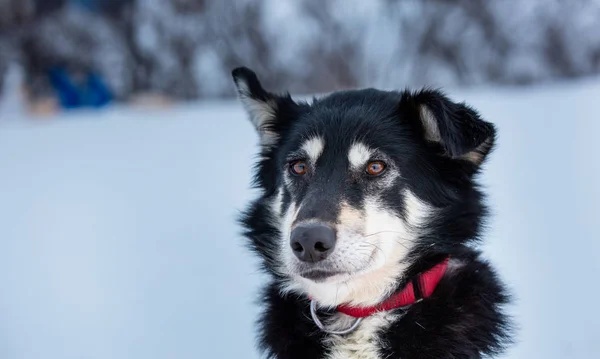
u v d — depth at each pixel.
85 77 13.81
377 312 3.09
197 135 9.35
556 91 9.51
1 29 13.57
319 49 17.48
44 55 13.50
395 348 2.99
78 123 10.59
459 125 2.88
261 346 3.28
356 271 2.89
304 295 3.22
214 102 15.96
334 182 3.04
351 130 3.17
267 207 3.44
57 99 13.40
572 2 17.70
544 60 17.72
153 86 16.41
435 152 3.17
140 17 16.30
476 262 3.20
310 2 17.58
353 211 2.94
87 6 15.36
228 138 9.15
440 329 2.98
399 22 17.56
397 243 3.09
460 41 17.62
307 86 17.27
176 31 16.58
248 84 3.65
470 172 3.17
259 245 3.41
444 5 17.50
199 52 16.89
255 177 3.66
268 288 3.41
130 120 10.62
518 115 8.43
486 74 17.58
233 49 17.03
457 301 3.04
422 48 17.53
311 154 3.20
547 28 17.64
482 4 17.53
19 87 13.30
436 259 3.13
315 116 3.35
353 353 3.06
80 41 14.27
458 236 3.15
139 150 8.91
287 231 3.09
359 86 17.33
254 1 17.05
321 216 2.86
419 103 3.14
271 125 3.61
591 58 17.75
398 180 3.10
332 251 2.82
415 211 3.12
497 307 3.18
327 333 3.11
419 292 3.10
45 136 9.97
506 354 3.33
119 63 15.96
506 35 17.64
